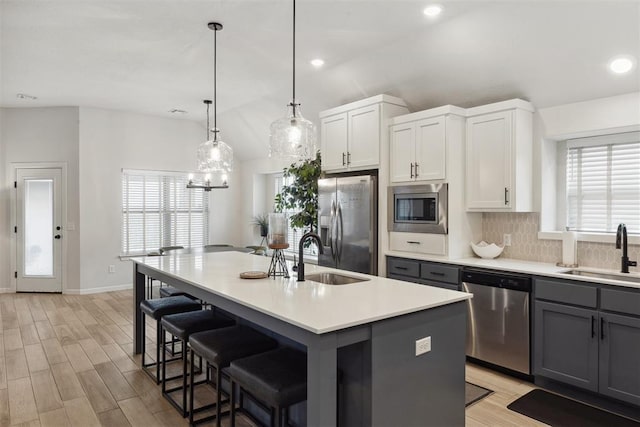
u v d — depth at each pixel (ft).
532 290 10.16
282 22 10.50
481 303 11.14
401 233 13.32
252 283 8.43
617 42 9.28
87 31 11.23
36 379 10.52
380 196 13.60
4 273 20.29
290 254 22.52
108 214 20.77
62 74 14.94
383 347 6.16
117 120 20.90
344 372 6.44
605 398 9.07
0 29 11.12
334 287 8.02
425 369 6.79
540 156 11.95
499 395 9.70
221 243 24.58
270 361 6.88
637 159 10.84
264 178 24.67
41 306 17.81
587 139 11.69
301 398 6.16
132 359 11.91
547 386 10.04
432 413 6.91
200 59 13.29
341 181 14.29
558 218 12.37
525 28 9.78
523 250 12.45
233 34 11.30
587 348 9.14
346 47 12.05
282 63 13.48
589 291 9.09
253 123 20.59
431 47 11.40
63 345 13.04
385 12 9.87
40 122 19.99
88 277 20.30
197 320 9.24
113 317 16.21
